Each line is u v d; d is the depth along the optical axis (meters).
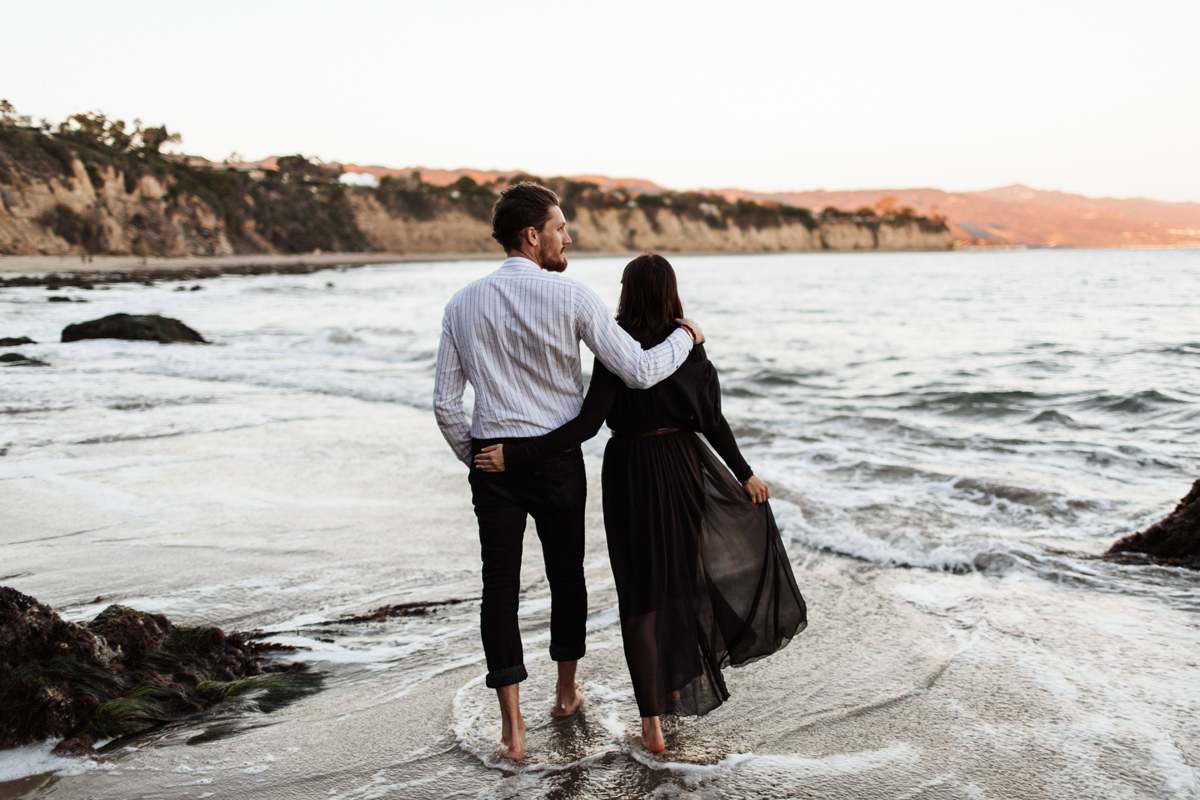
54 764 2.18
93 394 9.38
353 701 2.62
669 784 2.06
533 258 2.32
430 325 21.94
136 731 2.38
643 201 156.38
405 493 5.50
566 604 2.38
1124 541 4.16
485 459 2.20
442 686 2.72
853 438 7.37
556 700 2.49
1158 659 2.79
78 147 69.94
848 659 2.87
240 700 2.62
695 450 2.35
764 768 2.13
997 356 14.55
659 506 2.27
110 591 3.68
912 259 131.12
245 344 16.14
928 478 5.62
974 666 2.76
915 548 4.18
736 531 2.41
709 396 2.31
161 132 95.88
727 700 2.54
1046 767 2.10
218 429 7.55
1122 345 15.42
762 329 21.14
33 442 6.82
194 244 77.75
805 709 2.48
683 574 2.28
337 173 128.38
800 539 4.48
